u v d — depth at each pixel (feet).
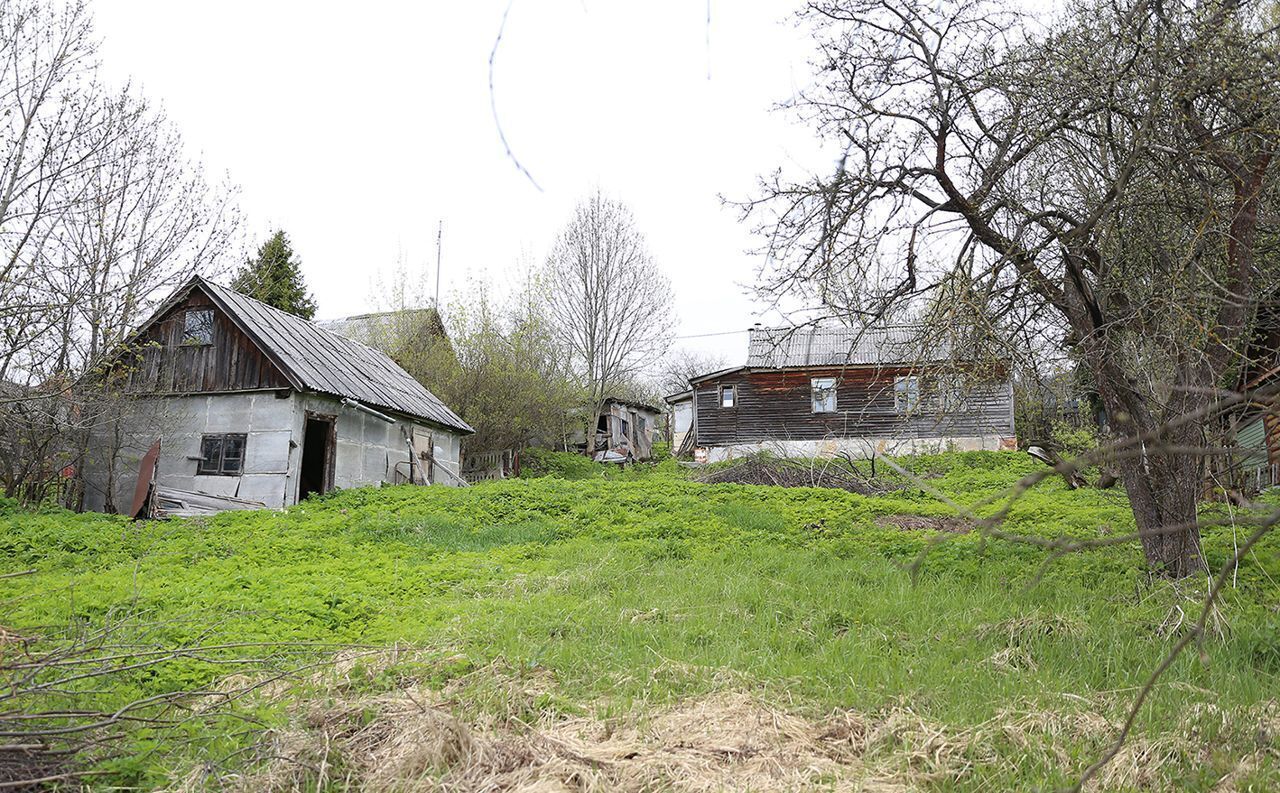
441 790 16.01
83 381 60.70
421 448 91.15
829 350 118.11
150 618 28.19
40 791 15.51
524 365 129.08
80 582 34.60
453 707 19.77
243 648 24.56
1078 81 29.45
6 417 57.77
